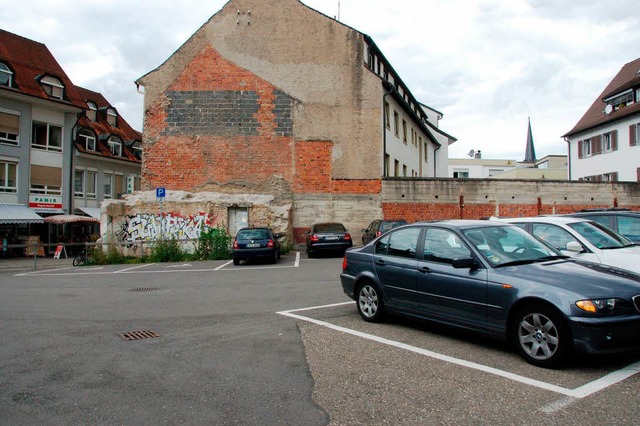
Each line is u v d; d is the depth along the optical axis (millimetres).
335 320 7281
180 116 23562
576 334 4547
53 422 3729
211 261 18859
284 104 23578
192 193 22562
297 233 22844
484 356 5301
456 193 22484
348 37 23922
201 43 24016
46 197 32562
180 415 3842
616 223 8438
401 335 6285
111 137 40250
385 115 24625
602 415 3705
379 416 3773
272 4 24172
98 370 5035
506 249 5820
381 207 22625
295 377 4723
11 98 30359
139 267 17328
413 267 6340
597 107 38688
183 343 6121
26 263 24203
